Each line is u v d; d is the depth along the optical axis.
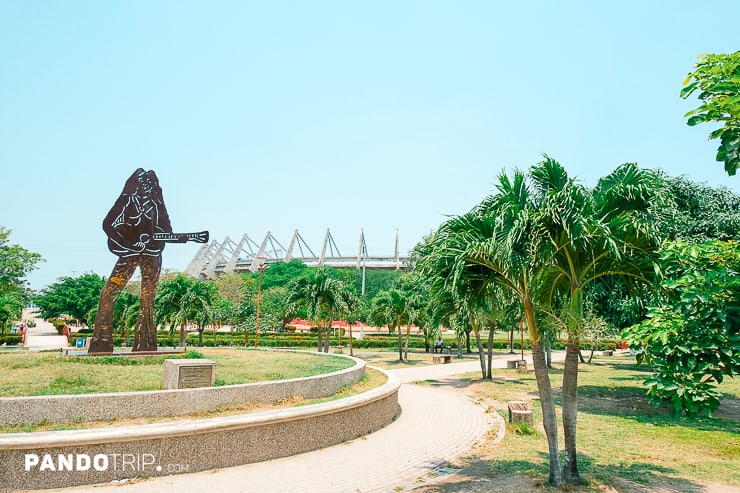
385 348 49.19
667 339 6.21
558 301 8.14
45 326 67.81
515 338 58.44
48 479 6.44
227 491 6.72
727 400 16.09
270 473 7.59
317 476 7.55
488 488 7.09
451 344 49.38
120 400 8.01
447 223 7.62
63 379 9.88
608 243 6.52
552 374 24.84
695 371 6.07
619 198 7.10
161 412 8.30
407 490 7.14
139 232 15.56
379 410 11.49
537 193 7.65
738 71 5.51
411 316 33.53
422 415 13.41
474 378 22.70
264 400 9.59
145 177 16.05
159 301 30.77
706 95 5.79
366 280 105.31
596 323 7.89
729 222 18.14
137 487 6.69
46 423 7.46
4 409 7.25
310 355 18.19
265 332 49.12
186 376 9.54
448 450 9.57
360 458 8.71
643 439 10.65
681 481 7.54
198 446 7.50
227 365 13.59
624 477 7.65
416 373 25.33
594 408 14.81
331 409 9.46
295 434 8.76
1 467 6.23
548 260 7.09
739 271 6.18
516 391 18.67
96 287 55.31
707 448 9.86
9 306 36.53
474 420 12.85
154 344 15.64
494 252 6.93
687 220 18.58
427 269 7.90
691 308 6.25
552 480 7.10
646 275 7.41
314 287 29.83
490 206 7.84
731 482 7.52
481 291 8.20
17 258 41.38
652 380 6.57
